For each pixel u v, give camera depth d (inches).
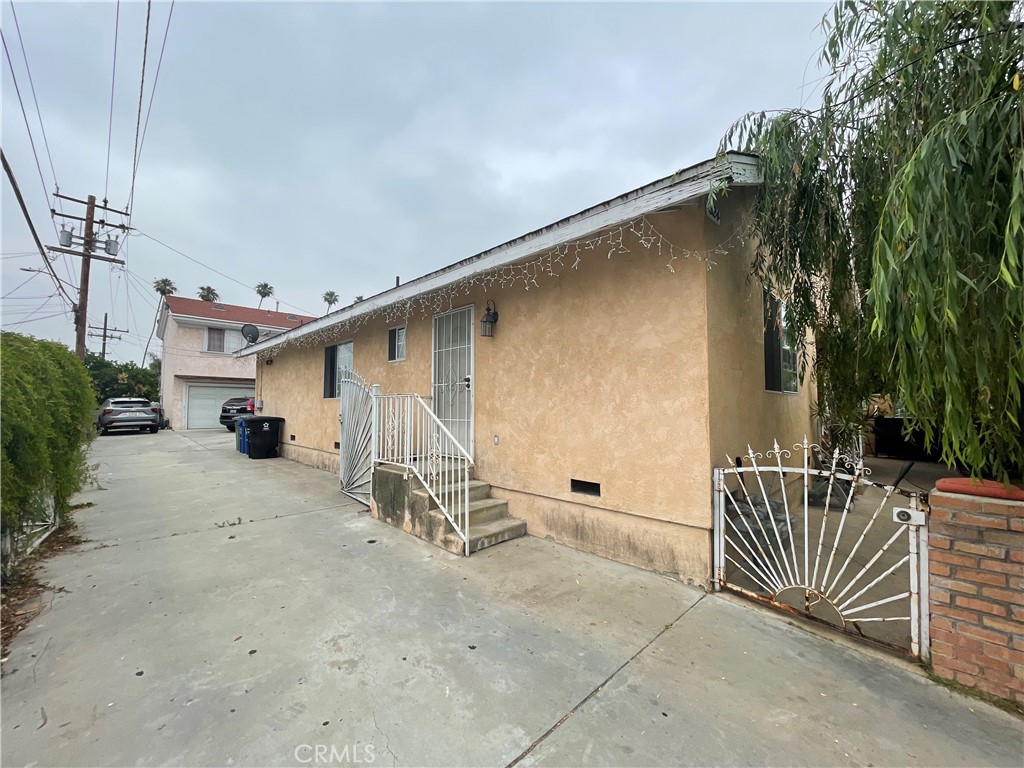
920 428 88.1
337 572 145.2
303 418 396.5
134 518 210.8
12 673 89.6
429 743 71.6
